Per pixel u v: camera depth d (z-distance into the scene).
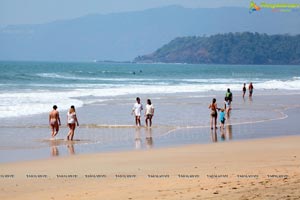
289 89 112.50
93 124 48.34
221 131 43.72
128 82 133.25
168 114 57.84
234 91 103.31
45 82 124.12
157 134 41.97
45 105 62.44
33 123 47.94
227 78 175.12
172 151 32.25
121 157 30.05
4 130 43.47
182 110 62.56
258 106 69.75
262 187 19.23
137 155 30.73
